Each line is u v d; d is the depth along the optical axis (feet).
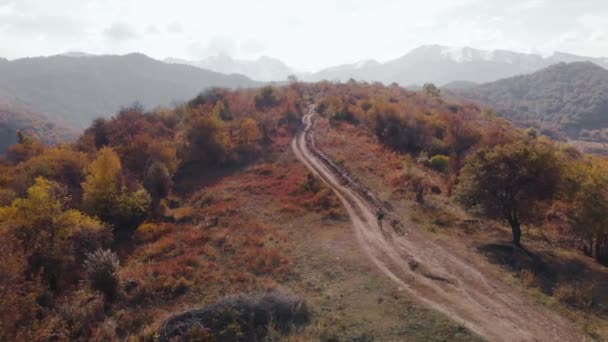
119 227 97.86
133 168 139.33
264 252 73.26
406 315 49.70
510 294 53.72
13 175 126.72
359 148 157.58
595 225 63.41
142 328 50.93
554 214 83.30
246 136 172.14
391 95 284.82
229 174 141.08
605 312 48.60
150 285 61.82
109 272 60.54
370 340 44.83
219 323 47.93
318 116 232.53
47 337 46.57
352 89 315.37
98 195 99.81
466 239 74.18
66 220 76.59
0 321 44.19
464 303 51.93
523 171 67.26
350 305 53.36
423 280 59.16
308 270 65.87
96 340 48.57
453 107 282.77
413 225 82.53
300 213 96.63
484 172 71.10
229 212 101.04
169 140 167.12
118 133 171.94
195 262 71.61
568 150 181.47
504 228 79.61
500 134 157.69
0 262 48.49
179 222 98.37
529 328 46.09
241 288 60.75
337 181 120.78
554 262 63.31
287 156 156.25
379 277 61.11
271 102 254.47
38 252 68.28
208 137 154.30
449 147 162.09
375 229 82.48
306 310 51.98
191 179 138.72
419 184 107.04
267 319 49.32
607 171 69.00
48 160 130.31
